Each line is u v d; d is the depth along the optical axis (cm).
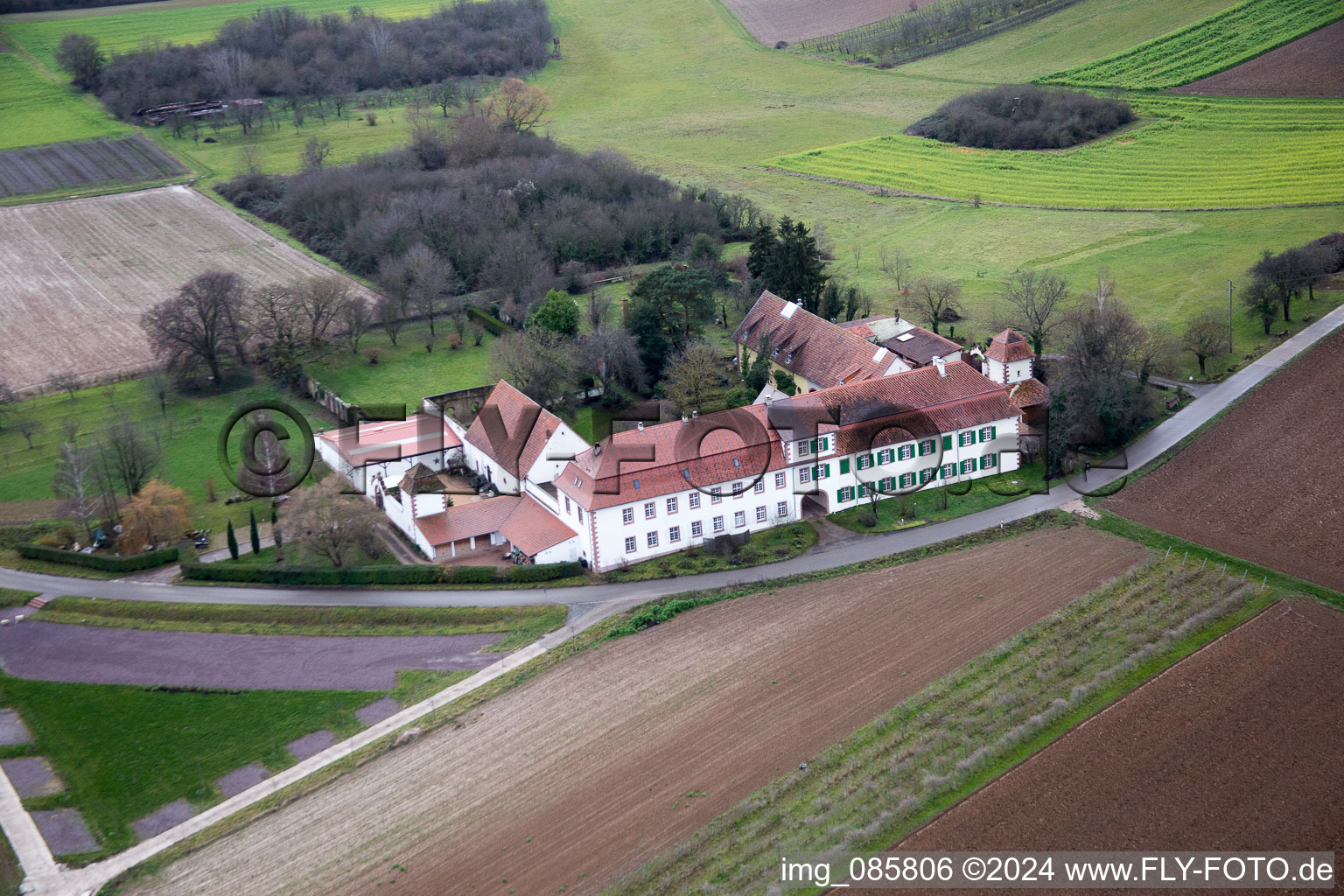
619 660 10438
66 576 12394
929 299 17512
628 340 15700
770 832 8281
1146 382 14762
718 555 12081
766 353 15125
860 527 12462
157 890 8288
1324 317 16988
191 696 10375
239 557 12475
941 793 8538
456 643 10919
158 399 16612
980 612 10781
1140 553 11619
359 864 8338
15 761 9756
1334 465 13000
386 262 19888
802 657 10288
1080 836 8081
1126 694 9494
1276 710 9181
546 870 8131
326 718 9988
